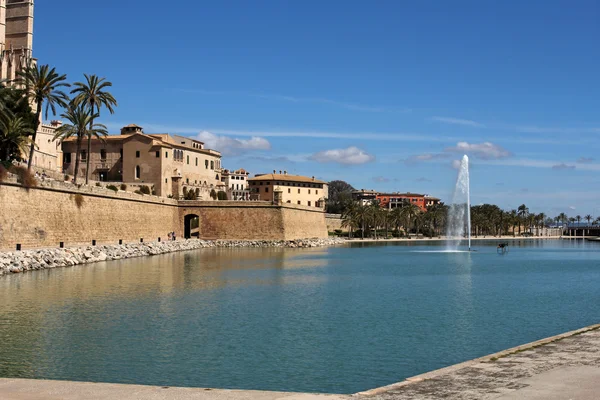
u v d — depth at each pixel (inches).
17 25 5295.3
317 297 2167.8
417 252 5816.9
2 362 1187.9
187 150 7199.8
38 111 3791.8
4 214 2888.8
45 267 2933.1
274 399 669.3
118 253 3880.4
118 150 6702.8
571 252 6353.3
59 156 6628.9
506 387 705.6
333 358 1252.5
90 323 1574.8
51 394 703.7
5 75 4992.6
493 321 1684.3
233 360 1229.1
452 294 2311.8
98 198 3981.3
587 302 2094.0
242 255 4483.3
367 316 1758.1
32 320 1596.9
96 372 1130.0
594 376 753.6
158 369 1157.1
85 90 4414.4
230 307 1891.0
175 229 5664.4
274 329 1545.3
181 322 1617.9
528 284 2738.7
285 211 6058.1
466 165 6131.9
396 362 1222.3
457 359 1247.5
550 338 1031.6
